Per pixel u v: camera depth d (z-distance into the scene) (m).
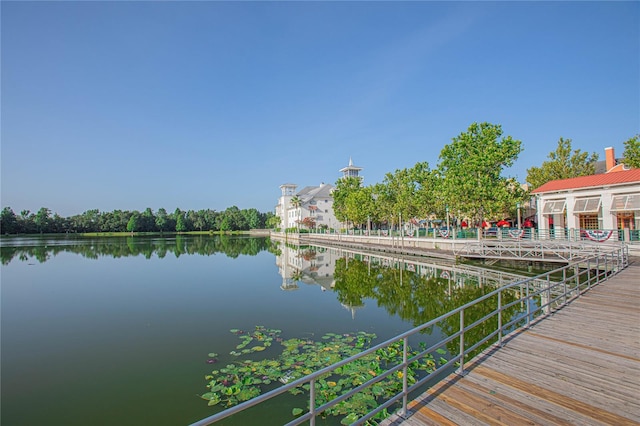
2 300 18.66
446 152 35.66
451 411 4.84
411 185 42.12
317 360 9.59
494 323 12.73
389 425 4.56
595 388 5.45
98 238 89.56
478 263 27.08
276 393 3.15
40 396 8.16
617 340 7.48
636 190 25.78
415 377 8.29
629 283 13.30
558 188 29.88
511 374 5.93
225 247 57.16
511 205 34.72
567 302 10.65
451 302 16.16
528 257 24.19
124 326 13.73
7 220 103.19
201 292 20.36
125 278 25.75
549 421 4.60
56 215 115.62
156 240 79.81
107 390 8.36
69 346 11.56
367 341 11.18
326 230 74.50
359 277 24.31
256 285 22.50
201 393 8.09
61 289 21.66
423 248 36.00
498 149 31.22
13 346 11.62
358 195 55.56
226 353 10.49
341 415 6.80
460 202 32.19
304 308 16.05
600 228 27.70
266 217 146.88
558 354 6.77
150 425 6.95
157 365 9.77
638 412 4.79
